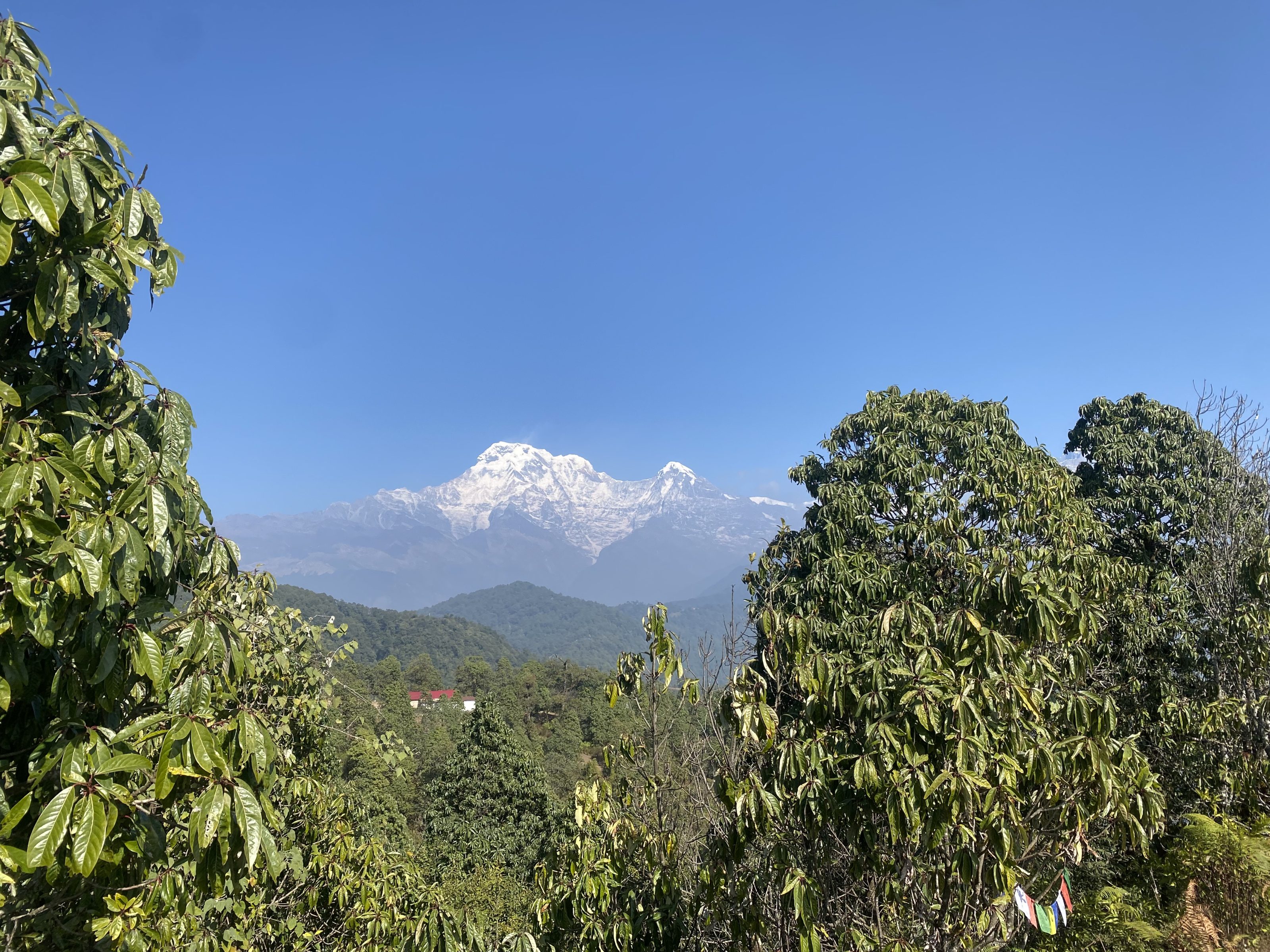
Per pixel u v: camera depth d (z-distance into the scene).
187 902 4.34
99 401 2.99
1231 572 10.87
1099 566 9.91
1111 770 3.91
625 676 5.82
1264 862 6.48
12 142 2.55
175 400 3.17
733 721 4.61
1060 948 7.10
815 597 11.77
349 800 8.59
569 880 5.66
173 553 3.07
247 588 6.53
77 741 2.53
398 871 7.07
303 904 5.97
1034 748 3.95
